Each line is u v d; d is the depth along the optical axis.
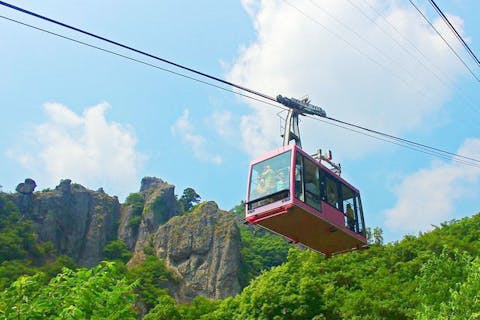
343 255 62.59
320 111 25.86
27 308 12.80
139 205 162.25
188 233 135.38
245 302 57.41
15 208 137.38
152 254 135.88
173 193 167.88
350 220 25.80
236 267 126.31
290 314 51.44
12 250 119.19
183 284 122.38
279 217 23.02
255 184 24.14
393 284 50.88
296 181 23.08
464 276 34.75
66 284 13.93
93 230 147.62
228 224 136.38
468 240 64.88
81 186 160.12
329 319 50.28
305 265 59.16
